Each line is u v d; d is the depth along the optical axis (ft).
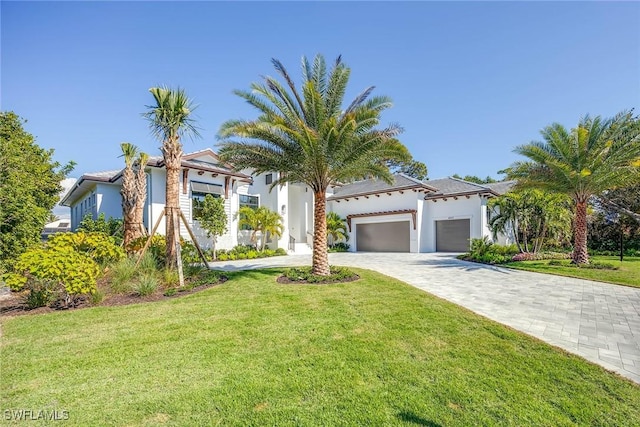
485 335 19.44
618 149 48.52
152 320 22.76
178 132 39.45
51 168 76.54
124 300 29.01
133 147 53.36
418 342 18.30
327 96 41.39
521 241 78.33
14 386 13.47
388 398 12.36
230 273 44.29
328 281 37.17
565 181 51.80
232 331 20.26
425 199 93.76
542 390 13.06
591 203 81.30
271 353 16.78
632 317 23.93
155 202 65.36
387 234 98.68
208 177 73.77
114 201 75.31
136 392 12.91
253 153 40.19
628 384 13.66
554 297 30.45
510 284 37.06
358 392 12.82
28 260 25.81
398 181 99.96
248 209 78.89
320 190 41.91
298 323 21.79
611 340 19.15
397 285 34.86
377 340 18.57
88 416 11.30
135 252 42.57
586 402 12.21
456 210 89.25
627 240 80.18
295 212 107.55
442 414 11.34
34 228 42.91
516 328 21.27
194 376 14.26
